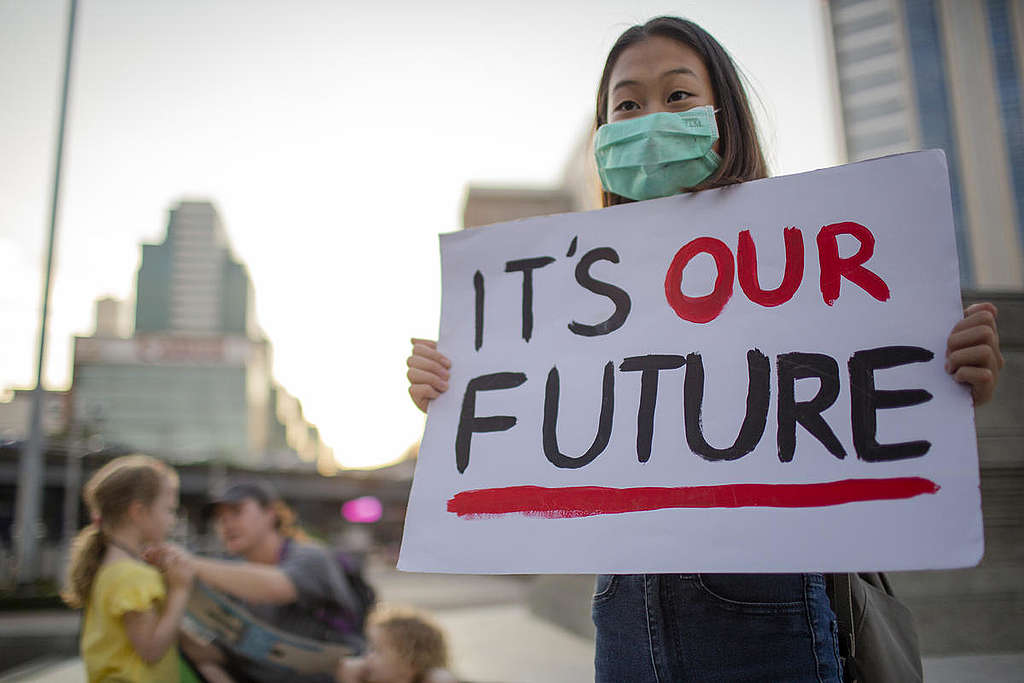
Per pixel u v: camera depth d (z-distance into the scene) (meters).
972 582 3.40
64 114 18.16
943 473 1.25
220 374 154.00
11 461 49.22
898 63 63.47
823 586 1.43
